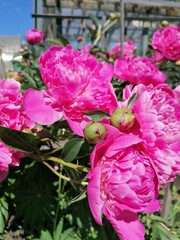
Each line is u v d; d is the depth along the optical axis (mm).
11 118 331
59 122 388
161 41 780
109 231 467
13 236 472
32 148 322
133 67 531
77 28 3846
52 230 467
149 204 284
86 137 276
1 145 316
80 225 468
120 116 271
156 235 541
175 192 824
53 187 477
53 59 315
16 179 463
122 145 250
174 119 297
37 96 311
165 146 279
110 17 895
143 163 265
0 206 445
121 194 251
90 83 311
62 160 334
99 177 246
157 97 301
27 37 1042
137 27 3842
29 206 465
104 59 879
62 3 3340
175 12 3672
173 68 869
